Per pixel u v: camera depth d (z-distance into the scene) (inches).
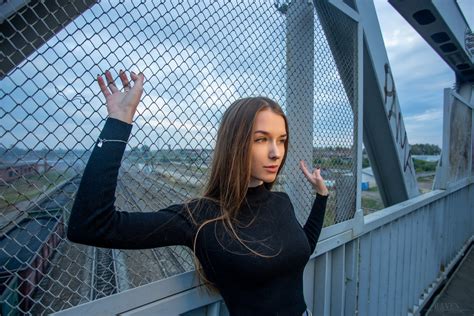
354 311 66.7
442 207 125.6
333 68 56.5
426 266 110.7
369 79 80.0
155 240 25.6
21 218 22.5
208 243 27.4
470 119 161.3
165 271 34.2
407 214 93.7
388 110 85.1
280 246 30.0
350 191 62.3
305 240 34.1
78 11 25.0
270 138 30.7
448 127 123.5
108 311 29.0
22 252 22.7
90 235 22.4
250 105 30.6
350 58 61.6
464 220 159.9
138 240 24.5
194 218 28.0
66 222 25.2
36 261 23.3
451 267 134.6
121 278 30.5
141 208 29.2
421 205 100.7
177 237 27.1
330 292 59.1
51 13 23.9
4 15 22.0
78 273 26.9
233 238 27.9
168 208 28.3
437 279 120.2
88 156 25.9
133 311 30.8
